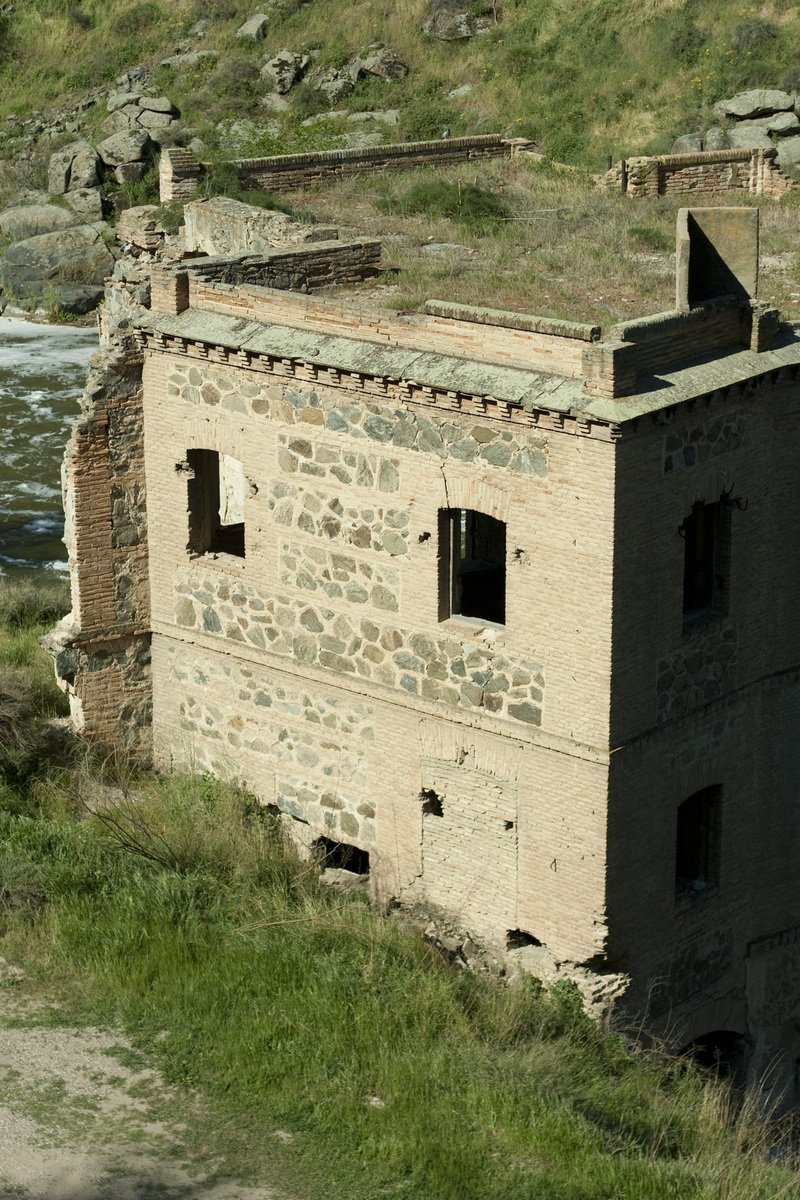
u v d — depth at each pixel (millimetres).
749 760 27141
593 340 23422
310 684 27875
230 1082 21000
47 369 64750
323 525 26812
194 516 29094
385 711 26953
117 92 84188
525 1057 22844
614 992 25781
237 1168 19422
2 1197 18609
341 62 79938
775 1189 21453
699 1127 22969
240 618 28578
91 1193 18781
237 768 29547
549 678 24703
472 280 31797
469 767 26125
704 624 25594
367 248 31516
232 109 79250
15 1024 22047
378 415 25500
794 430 25906
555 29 77375
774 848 28031
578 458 23406
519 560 24547
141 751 30984
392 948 25266
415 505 25484
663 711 25156
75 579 29500
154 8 89625
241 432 27453
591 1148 20625
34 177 80688
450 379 24281
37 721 31172
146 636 30266
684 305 24172
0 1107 20266
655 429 23547
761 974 28578
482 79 75938
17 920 24297
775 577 26469
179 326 27625
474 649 25484
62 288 71750
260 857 27766
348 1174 19453
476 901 26797
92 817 28625
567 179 44812
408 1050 22078
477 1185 19484
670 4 75562
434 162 45875
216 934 24688
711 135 65188
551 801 25266
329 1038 22016
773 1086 29328
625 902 25516
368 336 25797
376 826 27688
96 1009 22516
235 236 36000
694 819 27406
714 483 24812
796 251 35062
